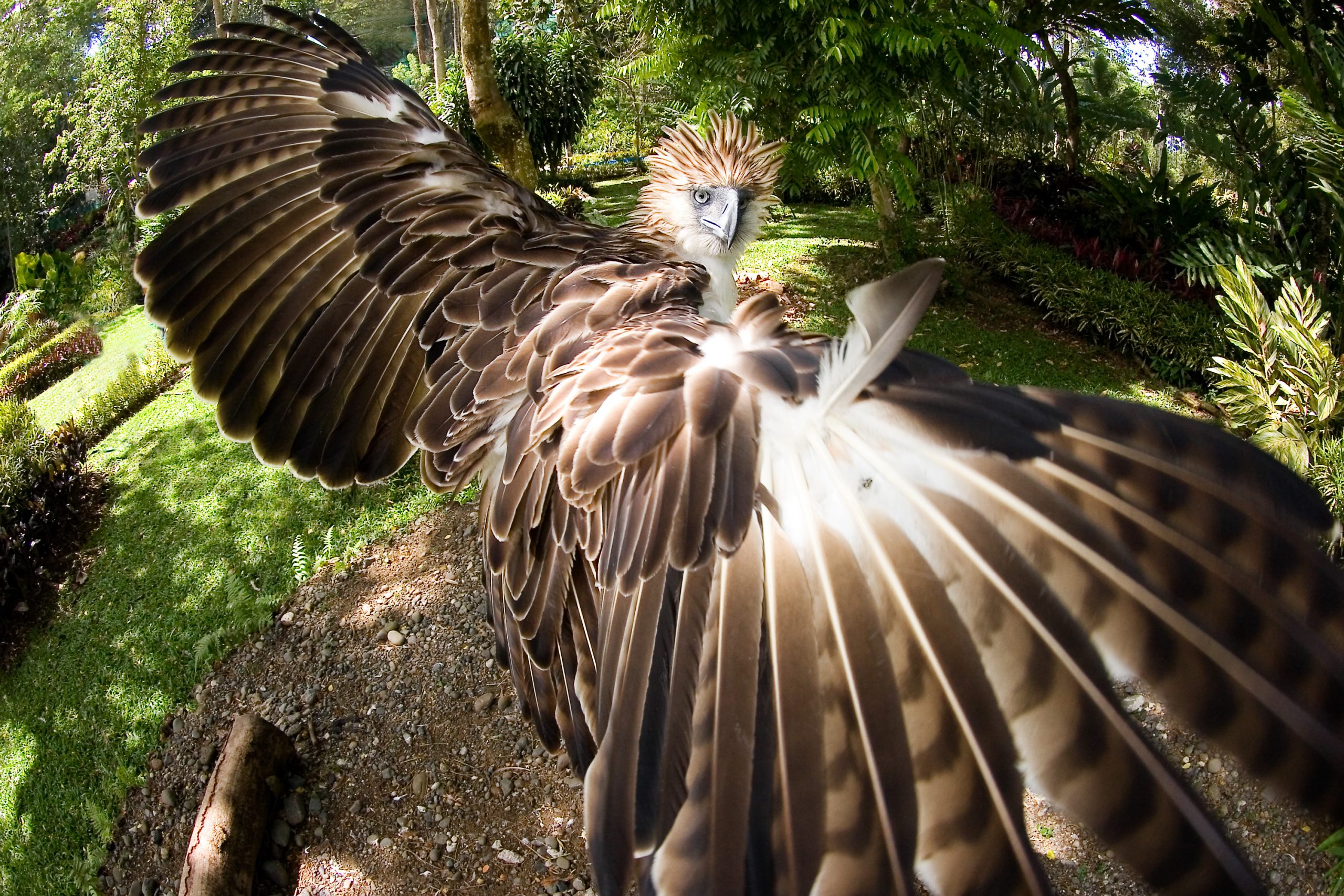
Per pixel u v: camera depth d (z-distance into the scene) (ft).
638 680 4.10
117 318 54.24
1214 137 28.09
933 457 4.07
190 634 22.16
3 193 77.56
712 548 4.16
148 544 25.13
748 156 10.66
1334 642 3.27
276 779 17.72
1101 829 3.33
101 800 19.76
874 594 3.96
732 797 3.68
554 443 5.71
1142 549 3.59
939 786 3.55
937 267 3.81
